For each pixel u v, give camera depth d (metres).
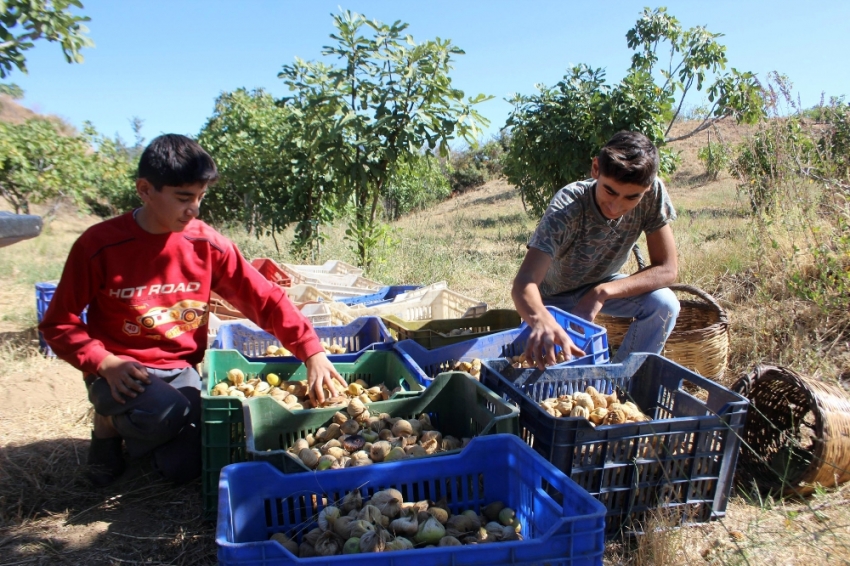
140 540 2.59
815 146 5.34
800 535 2.53
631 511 2.55
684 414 2.92
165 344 2.96
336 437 2.72
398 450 2.48
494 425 2.42
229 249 3.00
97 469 3.02
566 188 3.46
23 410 3.89
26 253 11.10
